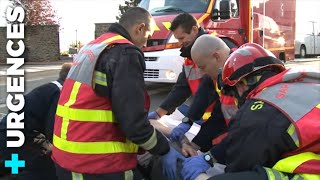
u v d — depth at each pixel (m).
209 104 3.23
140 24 2.54
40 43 25.27
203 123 3.15
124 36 2.49
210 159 2.45
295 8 14.11
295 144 1.89
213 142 2.95
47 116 3.44
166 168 2.61
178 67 8.29
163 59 8.30
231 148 2.04
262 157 1.94
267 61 2.16
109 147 2.34
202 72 3.28
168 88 9.73
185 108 3.79
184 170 2.48
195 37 3.65
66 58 26.47
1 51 23.48
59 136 2.44
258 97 2.04
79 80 2.38
